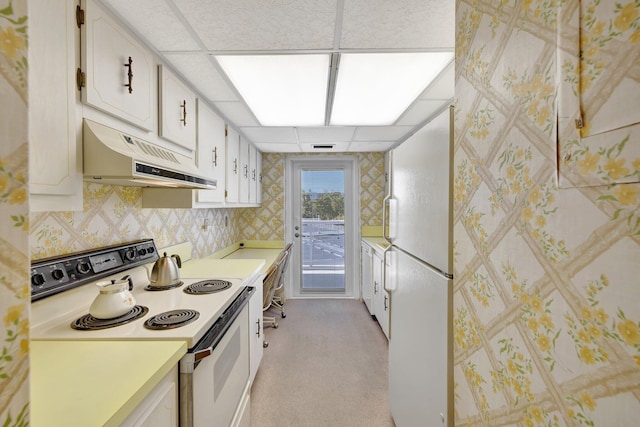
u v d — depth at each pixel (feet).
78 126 3.20
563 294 1.86
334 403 6.45
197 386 3.29
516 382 2.34
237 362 4.99
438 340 3.81
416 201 4.62
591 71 1.63
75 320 3.74
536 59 2.07
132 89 4.12
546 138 1.99
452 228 3.54
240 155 9.77
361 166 13.52
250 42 4.63
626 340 1.47
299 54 5.00
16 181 1.36
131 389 2.36
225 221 11.46
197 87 6.28
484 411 2.82
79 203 3.22
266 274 8.23
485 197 2.78
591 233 1.65
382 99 7.04
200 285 5.39
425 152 4.25
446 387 3.59
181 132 5.53
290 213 13.79
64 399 2.23
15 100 1.36
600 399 1.61
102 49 3.51
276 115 8.14
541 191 2.04
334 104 7.36
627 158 1.44
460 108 3.28
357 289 13.70
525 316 2.23
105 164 3.30
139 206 5.83
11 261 1.35
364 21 4.14
